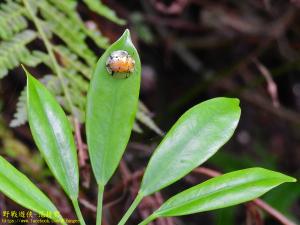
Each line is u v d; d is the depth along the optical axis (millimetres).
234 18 501
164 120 487
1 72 242
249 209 253
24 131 362
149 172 165
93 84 166
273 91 393
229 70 462
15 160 327
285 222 243
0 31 255
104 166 165
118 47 167
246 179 163
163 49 527
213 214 493
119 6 436
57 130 163
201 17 503
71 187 161
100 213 161
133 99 167
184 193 163
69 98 256
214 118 170
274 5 500
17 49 254
